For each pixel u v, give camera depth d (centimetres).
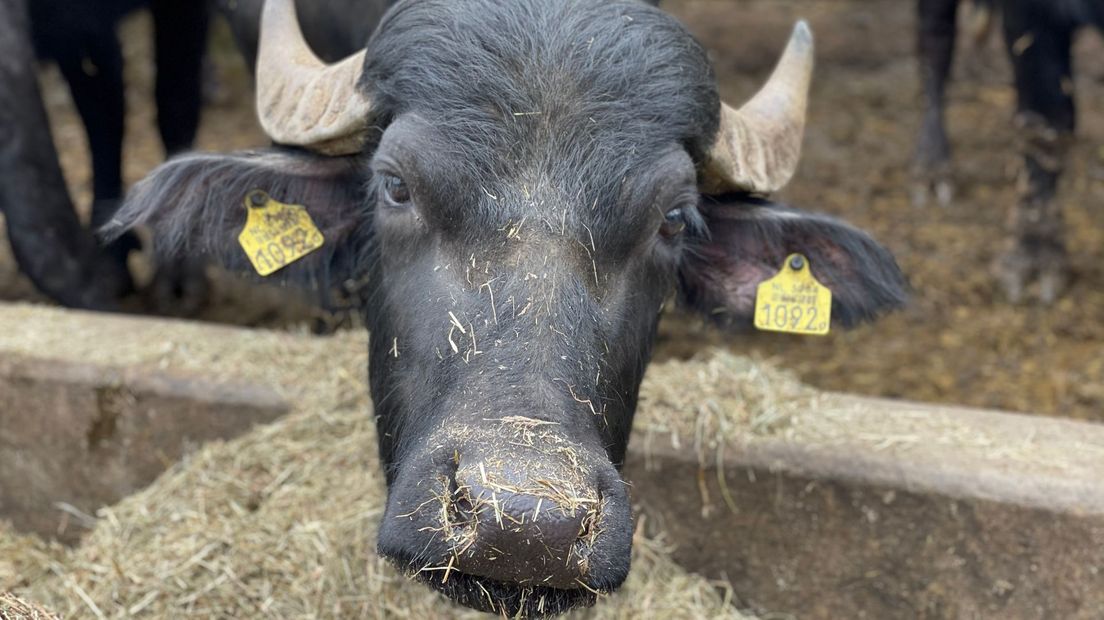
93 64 628
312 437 412
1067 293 680
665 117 295
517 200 276
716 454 389
